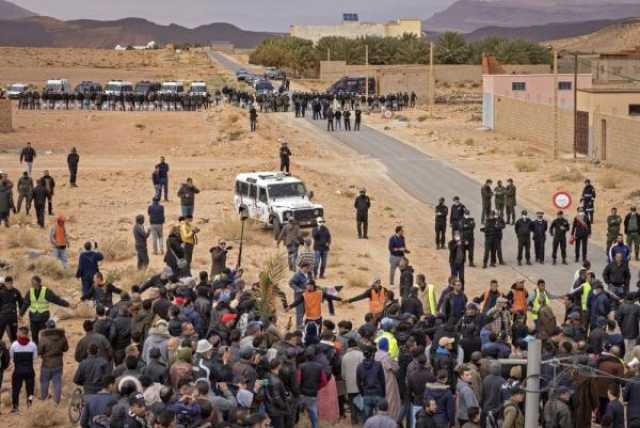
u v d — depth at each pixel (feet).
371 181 271.49
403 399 85.81
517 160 300.40
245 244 182.50
